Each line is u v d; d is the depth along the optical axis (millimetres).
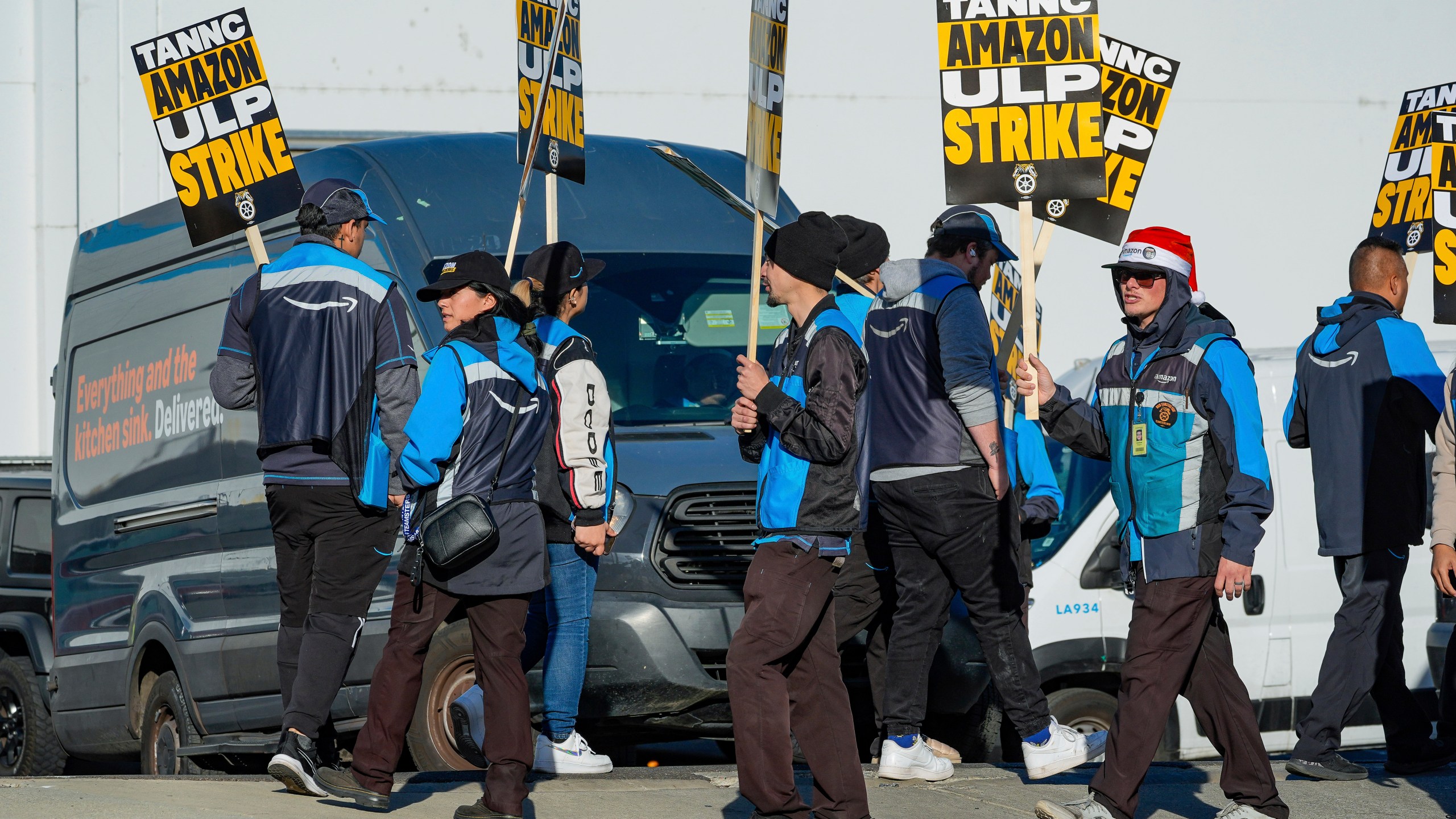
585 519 14141
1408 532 15609
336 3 38719
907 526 15180
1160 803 14797
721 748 22469
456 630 17000
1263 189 40844
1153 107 16828
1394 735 16234
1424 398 15531
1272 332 40906
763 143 13562
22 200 39000
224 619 20547
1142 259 13062
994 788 15219
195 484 21531
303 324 14398
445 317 13312
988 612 15031
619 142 21484
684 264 19891
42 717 26969
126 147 39188
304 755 13742
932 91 40156
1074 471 20594
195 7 39125
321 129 38594
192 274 22266
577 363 14141
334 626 14172
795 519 11820
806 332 12023
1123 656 19609
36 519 28453
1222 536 12578
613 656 16359
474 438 12727
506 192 19734
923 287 15062
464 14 39062
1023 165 14391
